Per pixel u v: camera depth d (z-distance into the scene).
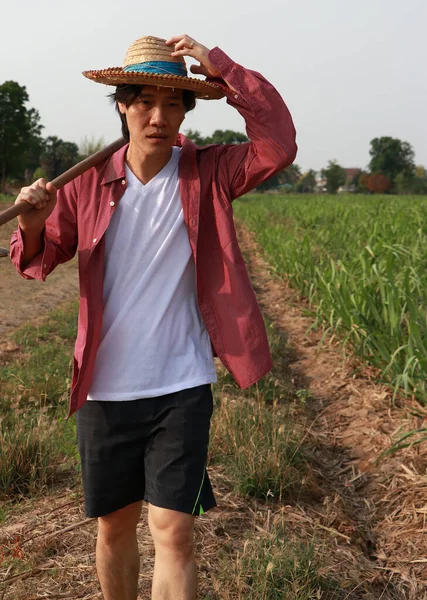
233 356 2.33
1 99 65.19
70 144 91.56
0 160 66.44
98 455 2.30
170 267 2.26
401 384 5.39
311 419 5.32
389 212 14.66
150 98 2.16
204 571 3.00
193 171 2.28
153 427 2.25
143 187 2.25
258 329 2.31
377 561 3.43
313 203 27.19
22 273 2.34
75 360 2.26
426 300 5.58
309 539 3.39
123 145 2.31
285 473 3.91
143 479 2.37
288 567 2.94
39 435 4.16
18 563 3.01
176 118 2.21
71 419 4.68
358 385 5.79
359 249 10.02
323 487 4.18
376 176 108.00
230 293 2.31
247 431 4.36
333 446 4.83
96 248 2.23
